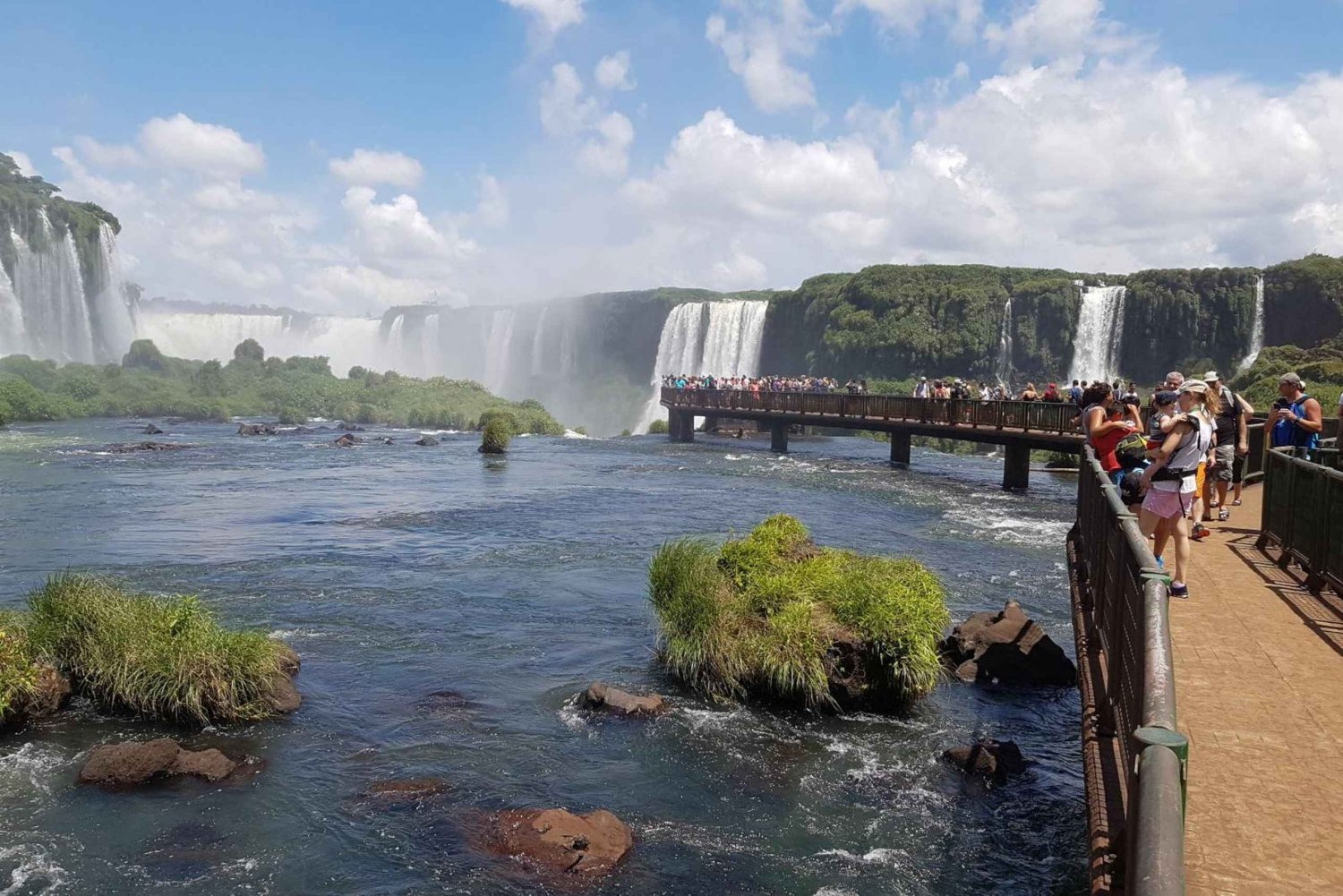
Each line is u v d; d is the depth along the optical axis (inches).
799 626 416.8
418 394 2672.2
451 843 292.5
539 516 896.3
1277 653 279.7
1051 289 2447.1
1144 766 115.4
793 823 308.7
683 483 1173.1
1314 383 1530.5
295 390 2566.4
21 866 278.4
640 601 575.5
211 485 1112.2
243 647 400.8
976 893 269.1
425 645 486.0
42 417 2111.2
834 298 3006.9
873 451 1697.8
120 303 3486.7
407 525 846.5
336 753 358.6
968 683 440.5
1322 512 342.6
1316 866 164.4
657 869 279.9
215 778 332.5
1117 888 161.0
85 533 784.9
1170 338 2234.3
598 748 364.5
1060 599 584.4
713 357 2795.3
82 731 374.0
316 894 265.3
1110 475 403.2
